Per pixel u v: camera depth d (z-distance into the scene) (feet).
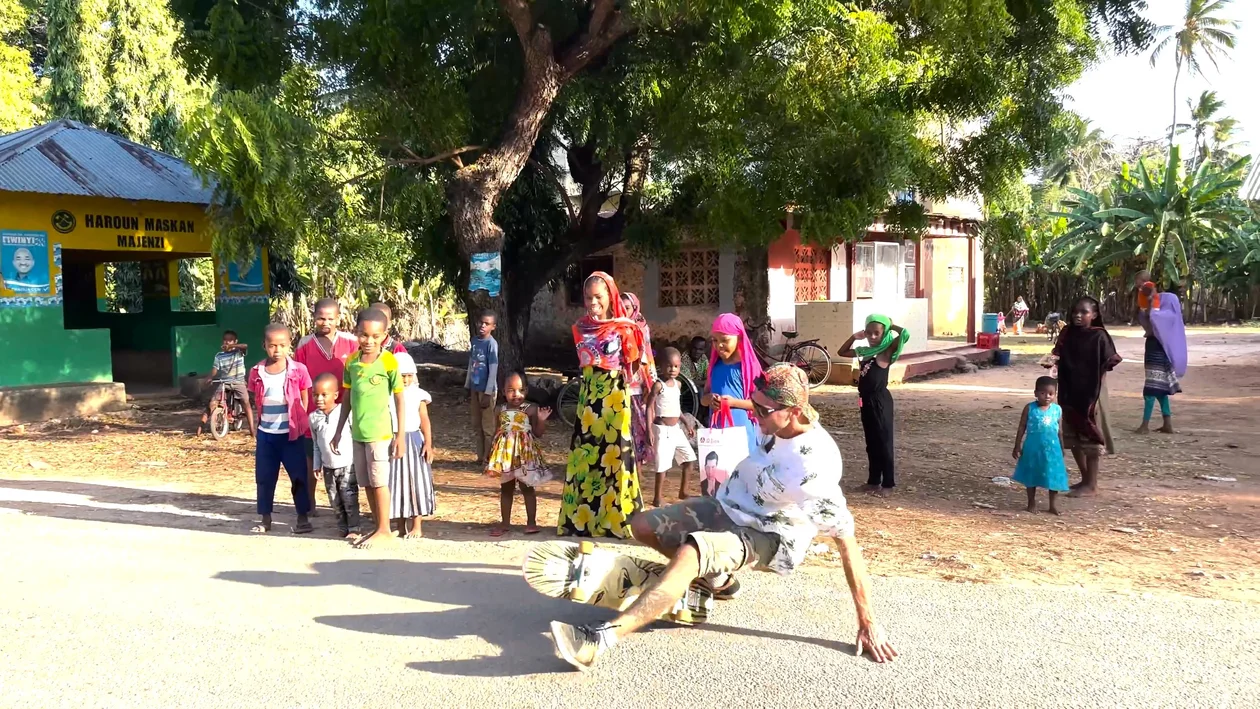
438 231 50.65
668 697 12.16
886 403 25.75
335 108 37.93
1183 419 40.32
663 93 38.09
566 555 13.47
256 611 15.65
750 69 34.91
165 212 49.49
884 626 14.67
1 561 18.72
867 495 25.62
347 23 36.47
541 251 51.37
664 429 23.67
